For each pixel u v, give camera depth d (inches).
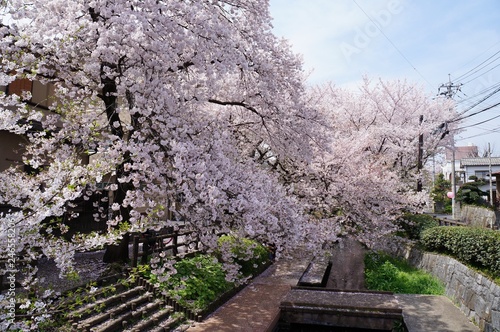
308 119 347.6
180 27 258.8
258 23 326.0
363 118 639.1
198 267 311.4
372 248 524.1
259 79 323.6
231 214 251.9
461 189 818.8
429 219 530.0
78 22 249.4
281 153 396.8
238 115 391.5
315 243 323.0
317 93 573.6
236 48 294.8
